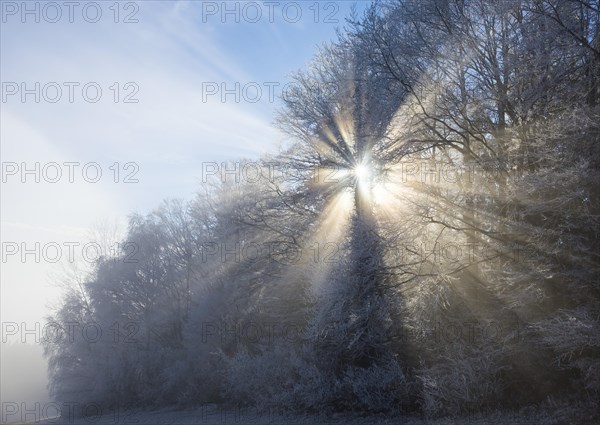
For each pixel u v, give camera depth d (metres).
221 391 32.94
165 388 38.97
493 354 16.56
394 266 19.09
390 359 20.09
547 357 16.11
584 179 14.94
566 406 15.38
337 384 21.14
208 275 34.69
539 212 16.08
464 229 18.19
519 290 16.31
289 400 22.95
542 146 16.36
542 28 17.19
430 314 18.36
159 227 44.84
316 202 28.16
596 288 15.28
